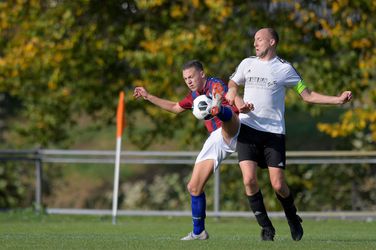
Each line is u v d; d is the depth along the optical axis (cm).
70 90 6300
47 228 4081
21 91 6462
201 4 5825
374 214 4928
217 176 5100
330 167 5869
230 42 5744
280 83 2784
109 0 6116
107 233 3628
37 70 6109
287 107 5744
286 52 5684
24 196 6556
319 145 6856
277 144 2772
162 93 5881
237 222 5025
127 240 2858
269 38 2789
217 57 5744
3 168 6494
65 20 6034
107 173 8769
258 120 2778
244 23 5806
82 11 6141
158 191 6756
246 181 2773
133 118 6444
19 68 6028
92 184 8456
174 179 6744
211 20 5819
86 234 3441
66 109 6456
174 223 4738
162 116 5919
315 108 5662
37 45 6016
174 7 5778
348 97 2731
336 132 5466
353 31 5569
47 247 2547
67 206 7694
